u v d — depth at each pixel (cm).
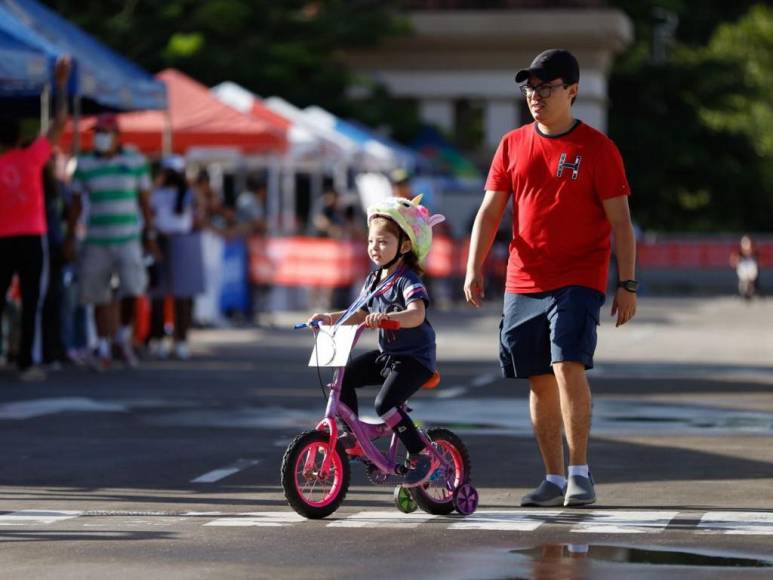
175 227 5453
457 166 13175
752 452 3103
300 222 10325
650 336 7100
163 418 3691
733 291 14525
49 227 4803
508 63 14362
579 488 2473
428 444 2366
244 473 2844
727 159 17438
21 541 2181
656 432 3434
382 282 2361
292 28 12700
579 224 2483
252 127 7300
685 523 2300
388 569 1973
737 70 17488
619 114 17200
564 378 2469
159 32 12006
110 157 4784
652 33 18475
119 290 4834
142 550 2111
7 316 4938
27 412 3794
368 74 14300
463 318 8588
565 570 1958
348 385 2383
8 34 4512
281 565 2005
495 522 2325
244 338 6619
